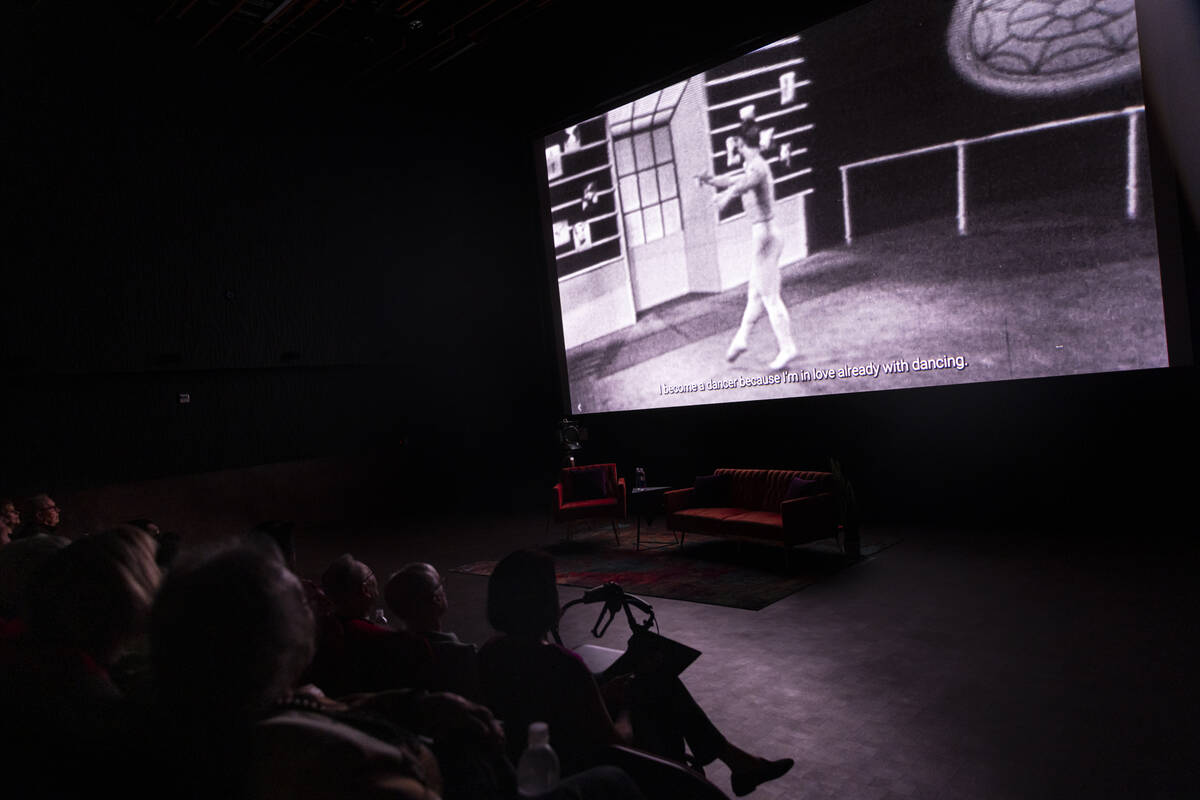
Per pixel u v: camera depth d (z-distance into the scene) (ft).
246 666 2.83
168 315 28.14
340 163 33.14
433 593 7.13
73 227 26.14
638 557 20.76
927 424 21.89
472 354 35.47
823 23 22.24
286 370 31.63
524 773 4.15
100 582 4.26
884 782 7.93
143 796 3.36
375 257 34.06
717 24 24.61
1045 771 7.84
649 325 27.43
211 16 28.30
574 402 30.14
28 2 25.38
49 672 4.15
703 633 13.56
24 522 17.57
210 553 3.11
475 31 28.30
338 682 6.49
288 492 31.12
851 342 22.33
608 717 5.42
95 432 26.68
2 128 24.84
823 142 22.47
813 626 13.34
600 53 28.19
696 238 25.79
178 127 28.73
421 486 35.17
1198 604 12.48
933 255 20.59
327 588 7.14
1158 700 9.18
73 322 26.00
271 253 30.94
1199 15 16.51
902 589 15.11
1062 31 18.16
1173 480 18.04
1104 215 17.92
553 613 5.49
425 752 3.17
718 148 24.95
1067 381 18.71
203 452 29.14
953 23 19.84
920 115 20.57
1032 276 19.04
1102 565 15.30
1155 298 17.43
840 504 18.28
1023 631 12.01
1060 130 18.38
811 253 22.97
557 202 30.27
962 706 9.55
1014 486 20.40
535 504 32.27
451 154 35.22
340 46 30.45
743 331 24.79
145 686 3.96
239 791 2.87
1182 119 16.81
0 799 3.61
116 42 27.35
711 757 7.12
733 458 26.50
